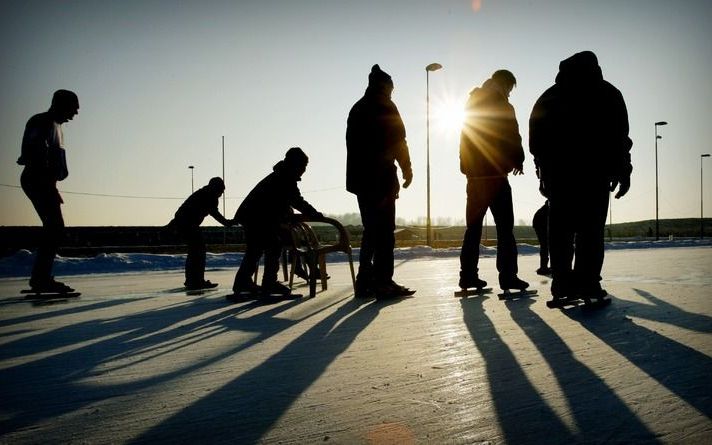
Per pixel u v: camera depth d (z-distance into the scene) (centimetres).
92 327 375
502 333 323
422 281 731
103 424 176
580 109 420
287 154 548
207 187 697
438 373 235
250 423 176
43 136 566
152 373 242
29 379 233
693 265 962
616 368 235
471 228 546
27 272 1081
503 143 526
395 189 532
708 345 275
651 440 155
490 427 169
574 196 426
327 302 501
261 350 288
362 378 229
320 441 160
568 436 160
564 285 432
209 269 1129
